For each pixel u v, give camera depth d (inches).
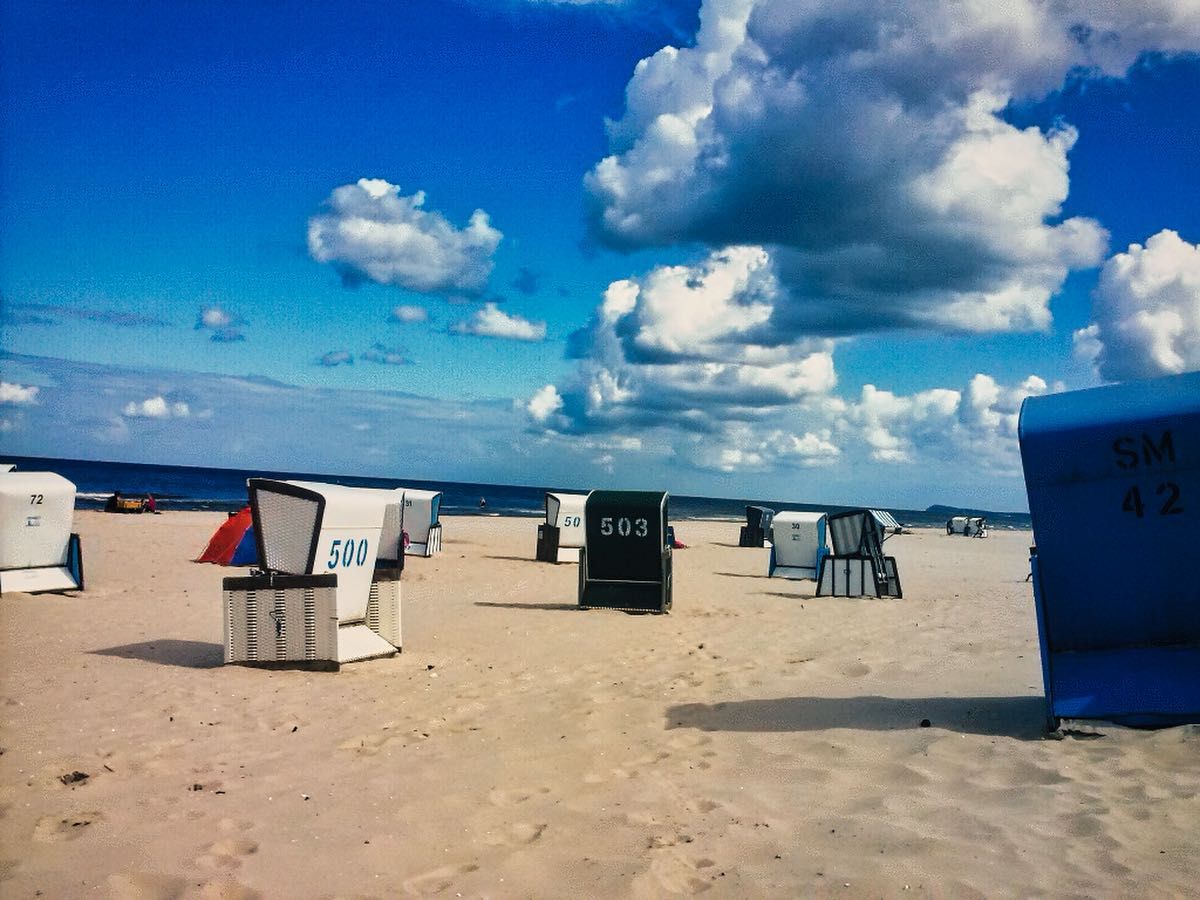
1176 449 242.8
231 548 838.5
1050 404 265.7
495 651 429.1
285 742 254.5
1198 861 151.9
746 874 157.4
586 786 215.9
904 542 2010.3
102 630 463.8
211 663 380.5
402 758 240.4
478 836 179.8
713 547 1551.4
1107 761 211.3
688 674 366.0
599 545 608.4
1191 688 232.5
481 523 2075.5
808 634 487.2
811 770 223.3
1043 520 252.5
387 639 414.6
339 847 171.8
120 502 1756.9
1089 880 146.6
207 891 148.6
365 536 394.6
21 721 268.4
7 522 586.6
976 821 177.6
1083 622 250.7
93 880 151.6
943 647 426.9
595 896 149.7
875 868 155.9
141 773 218.7
